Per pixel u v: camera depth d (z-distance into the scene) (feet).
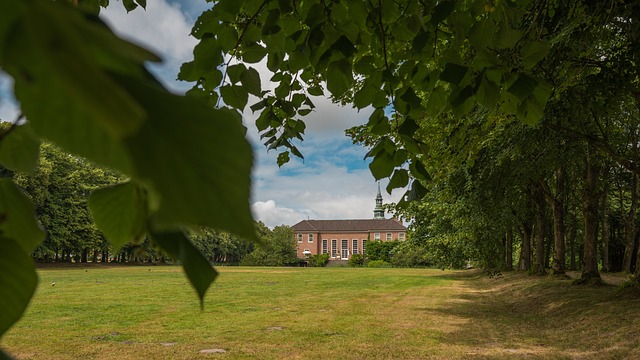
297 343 37.60
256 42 10.27
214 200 1.04
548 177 82.02
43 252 172.65
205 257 1.78
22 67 0.95
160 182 1.02
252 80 9.60
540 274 93.50
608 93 32.71
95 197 1.83
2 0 0.89
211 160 1.08
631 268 132.36
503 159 48.65
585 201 67.67
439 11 9.08
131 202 1.85
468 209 55.01
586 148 52.47
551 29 26.53
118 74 1.12
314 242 399.85
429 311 57.52
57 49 0.82
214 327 45.50
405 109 11.07
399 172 11.05
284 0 8.77
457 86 9.34
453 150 31.22
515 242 147.23
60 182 179.63
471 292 84.23
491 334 41.42
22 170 2.07
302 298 74.74
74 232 188.65
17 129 1.96
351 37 9.53
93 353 33.96
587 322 42.24
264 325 46.75
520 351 34.27
